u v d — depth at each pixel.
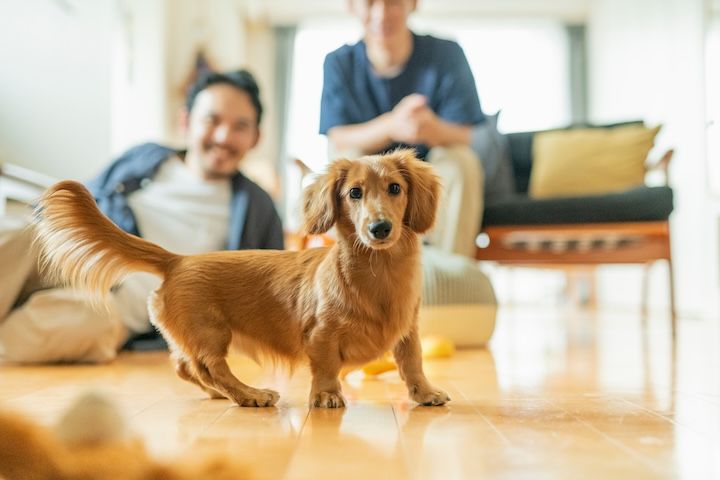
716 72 6.36
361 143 3.73
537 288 9.30
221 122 3.57
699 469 1.12
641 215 4.17
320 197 1.91
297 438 1.37
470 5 9.26
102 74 5.39
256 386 2.25
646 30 7.58
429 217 1.93
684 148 6.71
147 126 6.99
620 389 2.11
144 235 3.51
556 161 5.06
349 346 1.81
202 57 7.91
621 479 1.06
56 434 1.11
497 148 5.25
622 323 5.45
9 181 3.84
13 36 4.37
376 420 1.58
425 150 3.85
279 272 1.91
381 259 1.80
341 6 9.13
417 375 1.88
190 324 1.88
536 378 2.38
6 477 0.99
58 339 2.75
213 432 1.44
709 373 2.52
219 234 3.59
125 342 3.33
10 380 2.33
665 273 7.01
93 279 1.94
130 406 1.81
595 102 9.24
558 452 1.25
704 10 6.45
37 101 4.59
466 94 4.07
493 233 4.43
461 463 1.16
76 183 1.89
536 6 9.32
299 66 9.47
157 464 1.04
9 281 2.82
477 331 3.48
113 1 5.64
